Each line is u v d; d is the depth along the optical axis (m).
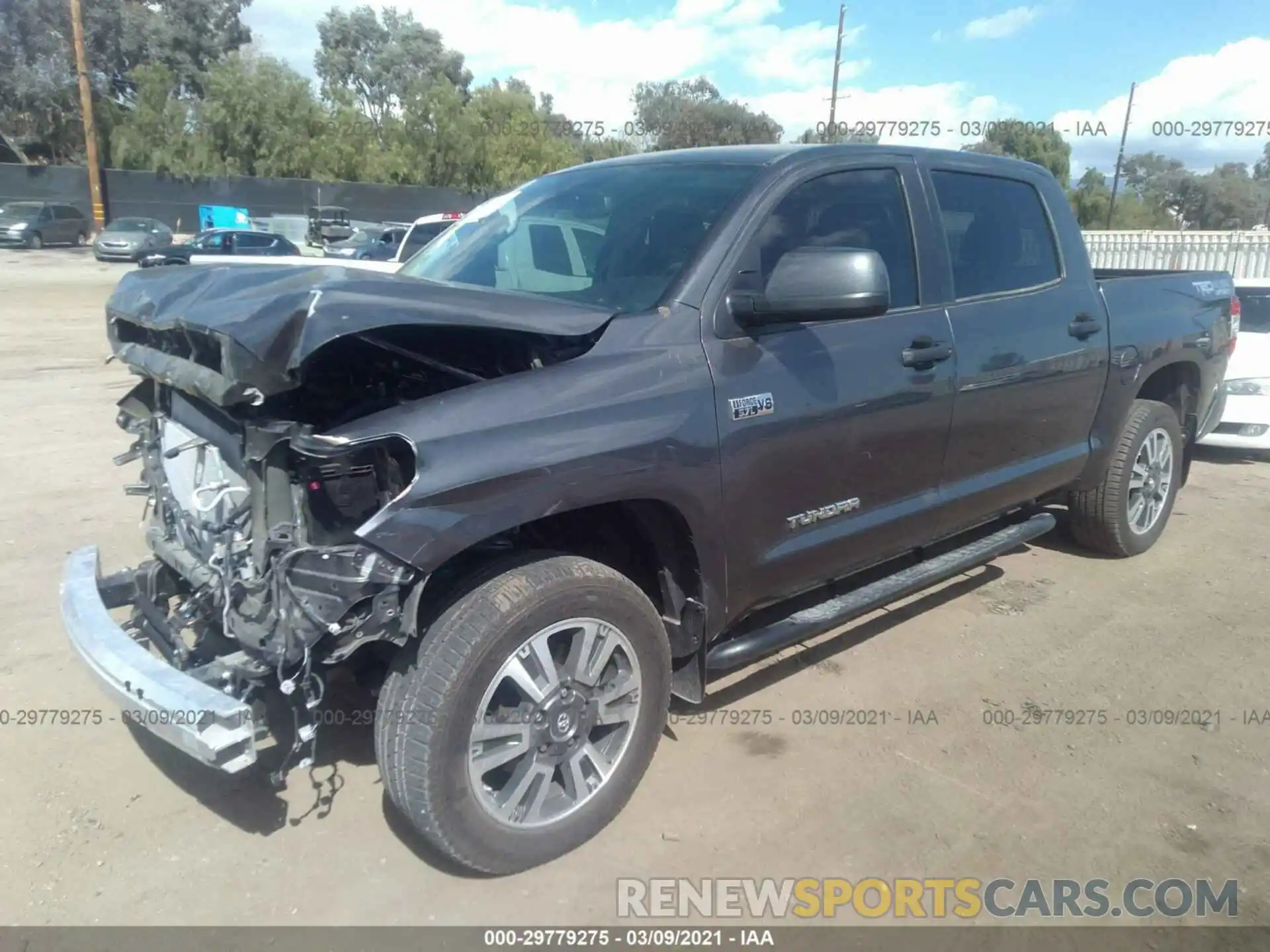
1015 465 4.50
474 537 2.63
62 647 4.27
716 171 3.68
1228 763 3.60
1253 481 7.65
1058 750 3.66
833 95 32.31
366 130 48.34
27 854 2.99
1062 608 4.98
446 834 2.76
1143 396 5.79
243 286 2.78
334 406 2.81
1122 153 36.72
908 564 4.40
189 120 44.47
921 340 3.83
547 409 2.80
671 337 3.13
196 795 3.30
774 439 3.32
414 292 2.74
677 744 3.67
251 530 2.76
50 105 53.34
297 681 2.74
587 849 3.08
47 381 10.70
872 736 3.73
